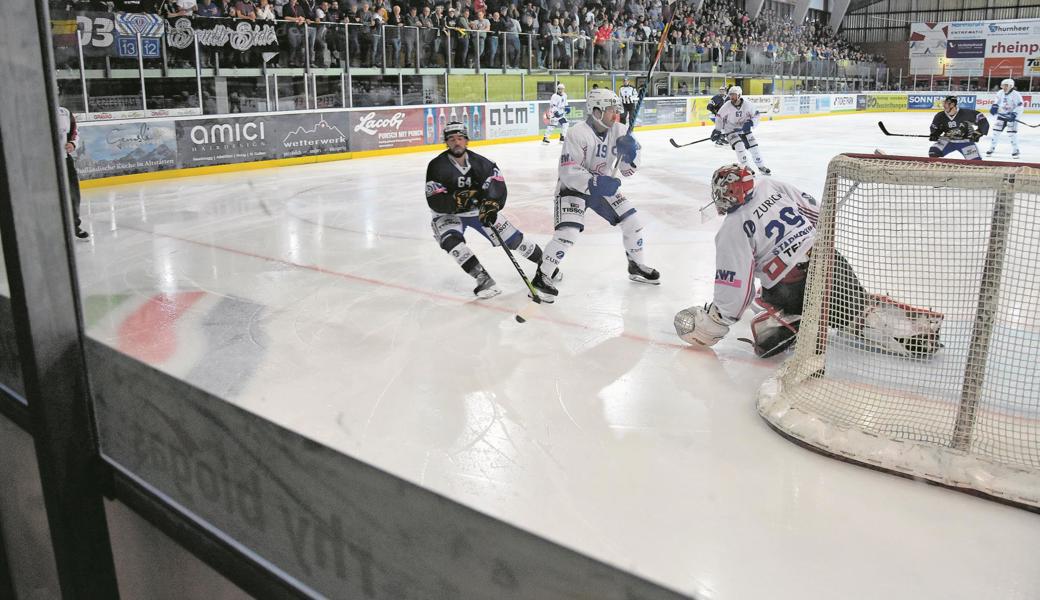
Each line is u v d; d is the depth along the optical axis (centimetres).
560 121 1644
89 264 557
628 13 2175
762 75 2239
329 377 329
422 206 812
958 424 231
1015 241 257
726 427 274
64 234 229
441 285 491
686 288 474
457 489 229
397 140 1406
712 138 1100
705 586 180
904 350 291
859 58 2917
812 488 229
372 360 351
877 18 3120
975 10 3025
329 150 1284
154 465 217
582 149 424
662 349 362
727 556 193
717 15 2409
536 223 715
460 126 409
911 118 2291
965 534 203
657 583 117
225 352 363
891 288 311
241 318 421
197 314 429
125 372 221
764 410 275
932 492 226
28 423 263
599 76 1888
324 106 1286
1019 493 214
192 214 773
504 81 1683
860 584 181
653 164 1181
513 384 319
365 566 161
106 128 984
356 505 160
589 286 481
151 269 540
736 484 231
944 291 303
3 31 207
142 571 248
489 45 1595
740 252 324
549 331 392
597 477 237
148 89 1058
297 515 174
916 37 2888
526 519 211
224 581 218
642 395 306
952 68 2812
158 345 374
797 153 1338
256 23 1161
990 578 184
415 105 1436
